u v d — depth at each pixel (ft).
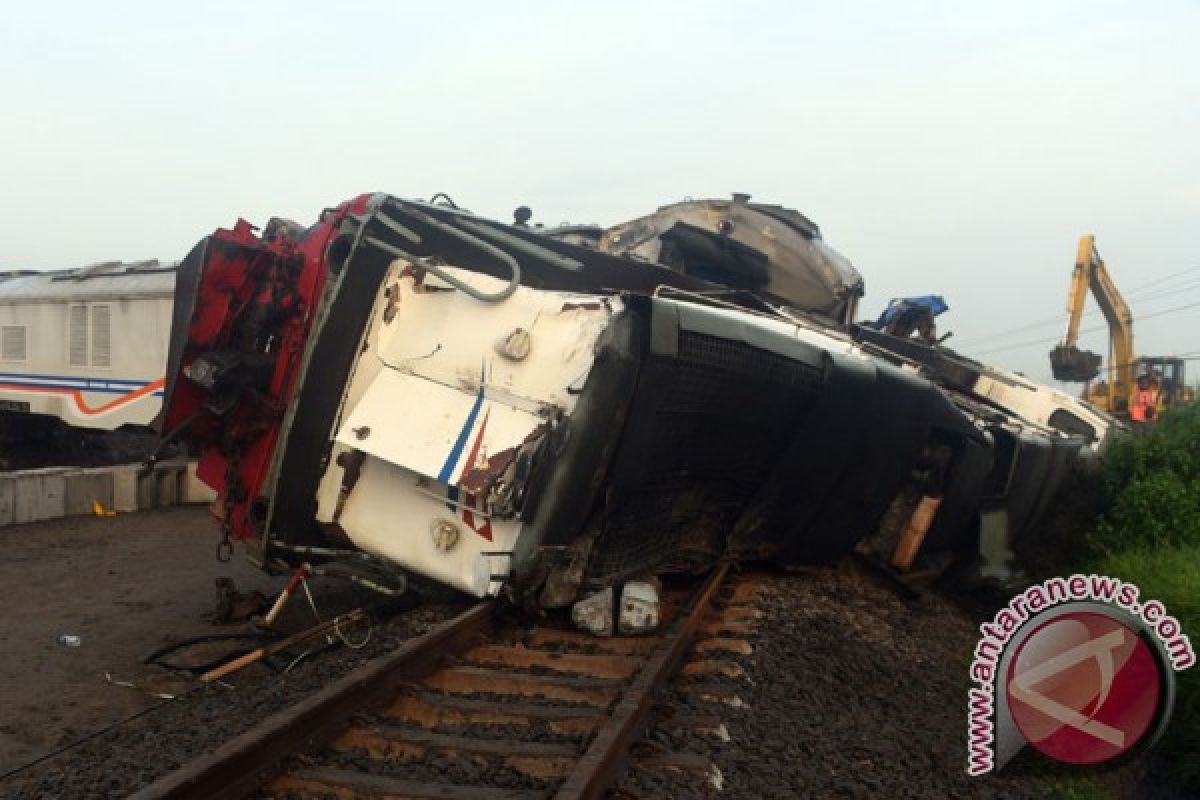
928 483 29.40
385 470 21.91
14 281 74.64
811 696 18.19
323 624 22.70
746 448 23.34
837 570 28.94
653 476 21.09
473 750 13.99
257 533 23.38
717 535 24.86
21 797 13.64
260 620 23.79
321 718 14.14
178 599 28.78
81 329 64.80
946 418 27.84
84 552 35.78
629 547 21.83
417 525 21.24
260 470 23.24
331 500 22.53
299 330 22.89
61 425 72.79
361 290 22.41
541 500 19.29
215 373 21.77
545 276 26.68
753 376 21.52
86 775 14.14
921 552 30.55
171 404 22.45
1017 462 32.17
